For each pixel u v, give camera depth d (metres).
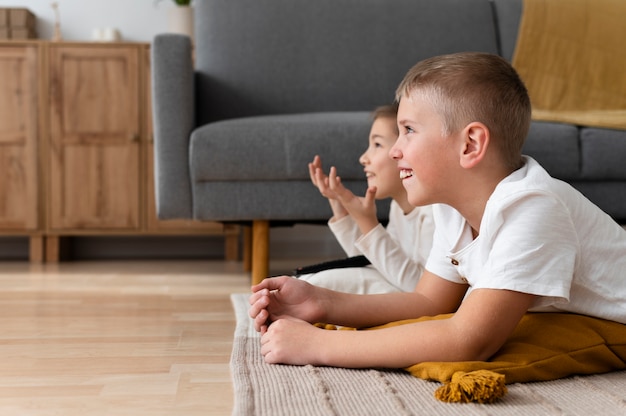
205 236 3.76
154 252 3.74
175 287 2.34
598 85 2.69
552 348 1.04
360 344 1.02
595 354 1.06
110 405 0.93
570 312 1.12
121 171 3.35
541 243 0.98
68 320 1.64
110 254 3.71
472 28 2.89
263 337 1.10
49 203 3.32
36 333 1.47
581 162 2.21
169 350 1.29
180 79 2.22
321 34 2.81
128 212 3.35
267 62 2.77
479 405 0.87
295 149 2.15
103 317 1.69
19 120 3.33
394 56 2.83
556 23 2.73
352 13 2.84
